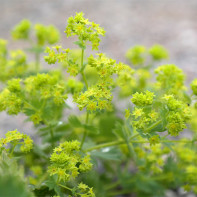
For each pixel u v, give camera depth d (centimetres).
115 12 211
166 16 200
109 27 189
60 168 64
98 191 77
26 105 72
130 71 75
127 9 215
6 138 66
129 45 166
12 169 59
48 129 75
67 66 67
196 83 71
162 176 80
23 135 67
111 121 83
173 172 79
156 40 170
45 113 73
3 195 53
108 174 88
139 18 199
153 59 89
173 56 149
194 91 71
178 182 79
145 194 84
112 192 87
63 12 214
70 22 66
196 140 70
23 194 53
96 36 66
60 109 79
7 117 111
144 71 81
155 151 78
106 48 163
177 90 75
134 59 89
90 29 66
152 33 178
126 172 84
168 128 64
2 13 216
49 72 81
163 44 164
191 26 181
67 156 64
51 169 64
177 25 185
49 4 229
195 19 191
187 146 81
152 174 83
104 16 205
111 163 90
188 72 133
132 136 72
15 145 67
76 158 65
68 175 64
